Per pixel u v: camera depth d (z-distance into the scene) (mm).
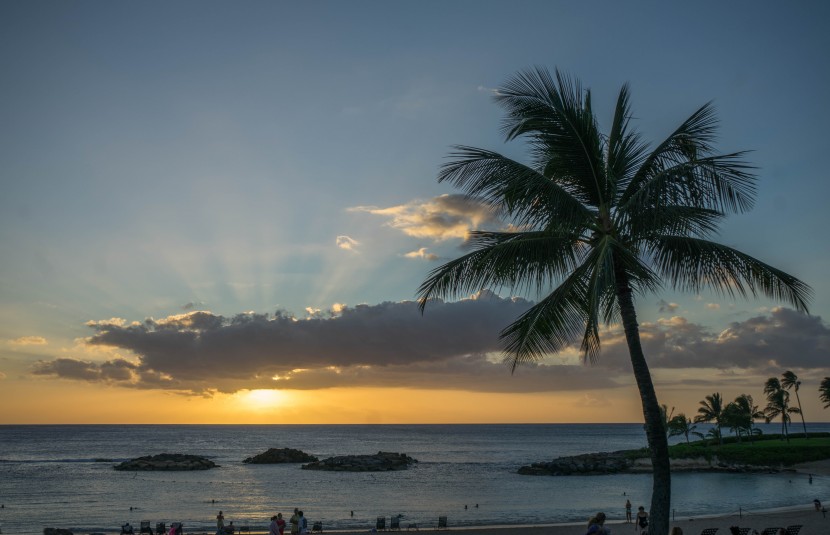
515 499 70875
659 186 12953
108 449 196375
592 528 14039
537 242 13836
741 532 33062
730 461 101125
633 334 13711
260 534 44719
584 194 15023
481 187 13992
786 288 13312
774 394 121312
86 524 53344
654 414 13273
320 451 196875
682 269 14336
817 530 38969
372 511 60812
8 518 57312
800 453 101562
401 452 184125
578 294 14570
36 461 139250
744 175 13062
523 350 14625
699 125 14289
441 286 14625
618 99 15477
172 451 188375
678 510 55438
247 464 136750
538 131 14648
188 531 47625
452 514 57531
